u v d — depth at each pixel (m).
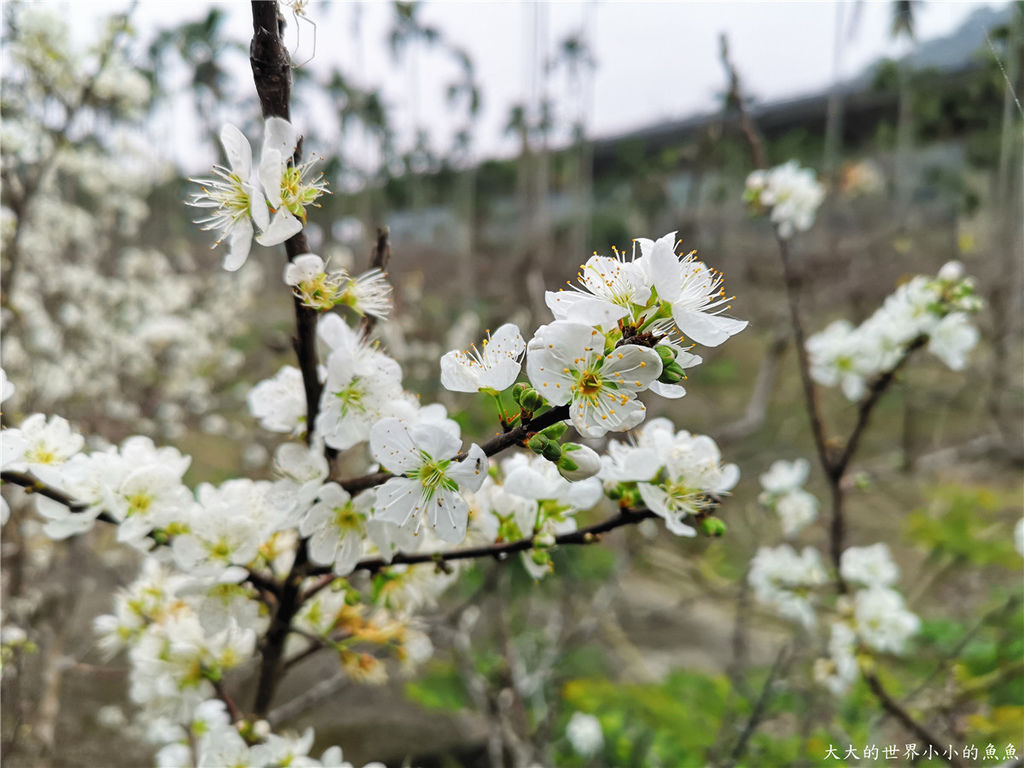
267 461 4.79
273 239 1.24
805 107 10.27
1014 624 5.00
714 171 9.98
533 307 4.72
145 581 1.88
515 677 3.26
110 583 4.32
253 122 4.34
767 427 8.45
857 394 2.80
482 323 7.86
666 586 6.44
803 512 3.51
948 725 3.24
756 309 8.54
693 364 1.10
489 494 1.55
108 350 5.70
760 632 6.04
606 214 12.78
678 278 1.08
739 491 6.87
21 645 2.16
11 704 2.14
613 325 1.06
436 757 4.12
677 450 1.49
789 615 3.16
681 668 5.32
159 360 6.17
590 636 4.55
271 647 1.63
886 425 8.72
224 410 7.01
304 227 1.34
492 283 10.48
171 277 6.91
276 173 1.21
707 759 3.83
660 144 12.41
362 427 1.38
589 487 1.43
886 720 3.84
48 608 3.33
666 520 1.42
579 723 4.02
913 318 2.61
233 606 1.53
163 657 1.69
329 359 1.33
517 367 1.11
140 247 7.55
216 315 6.75
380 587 1.74
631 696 4.85
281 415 1.55
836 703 4.17
